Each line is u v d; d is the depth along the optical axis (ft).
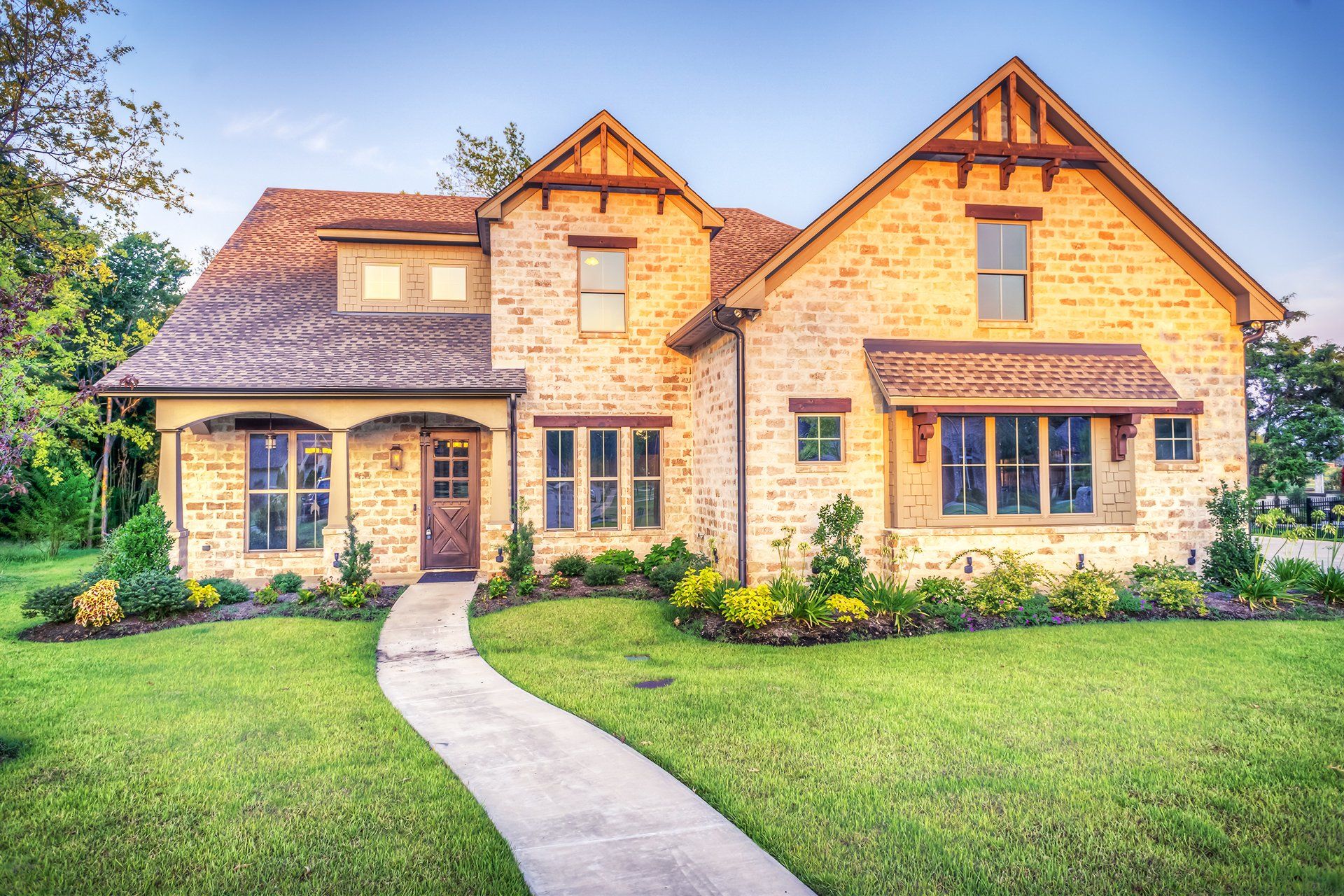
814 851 15.21
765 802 17.37
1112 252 44.55
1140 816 16.69
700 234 51.72
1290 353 119.44
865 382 41.73
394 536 51.42
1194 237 44.01
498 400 47.47
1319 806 17.15
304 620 37.14
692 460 51.03
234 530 49.78
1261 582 38.96
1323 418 117.08
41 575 56.03
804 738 21.33
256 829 16.16
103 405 79.20
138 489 90.38
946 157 42.91
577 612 38.47
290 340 49.39
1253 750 20.20
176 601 37.17
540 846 15.53
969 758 19.83
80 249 57.62
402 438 51.62
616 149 50.88
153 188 55.42
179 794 17.85
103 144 54.24
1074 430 42.52
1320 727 21.86
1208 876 14.35
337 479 44.86
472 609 40.04
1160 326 44.86
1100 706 23.85
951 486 41.27
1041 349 43.29
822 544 39.78
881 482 41.65
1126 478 42.80
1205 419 44.91
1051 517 42.01
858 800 17.43
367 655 31.45
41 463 65.00
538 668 29.40
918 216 42.60
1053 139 44.65
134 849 15.33
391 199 68.13
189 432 49.21
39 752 20.47
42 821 16.55
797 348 41.24
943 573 40.32
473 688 27.12
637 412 50.80
